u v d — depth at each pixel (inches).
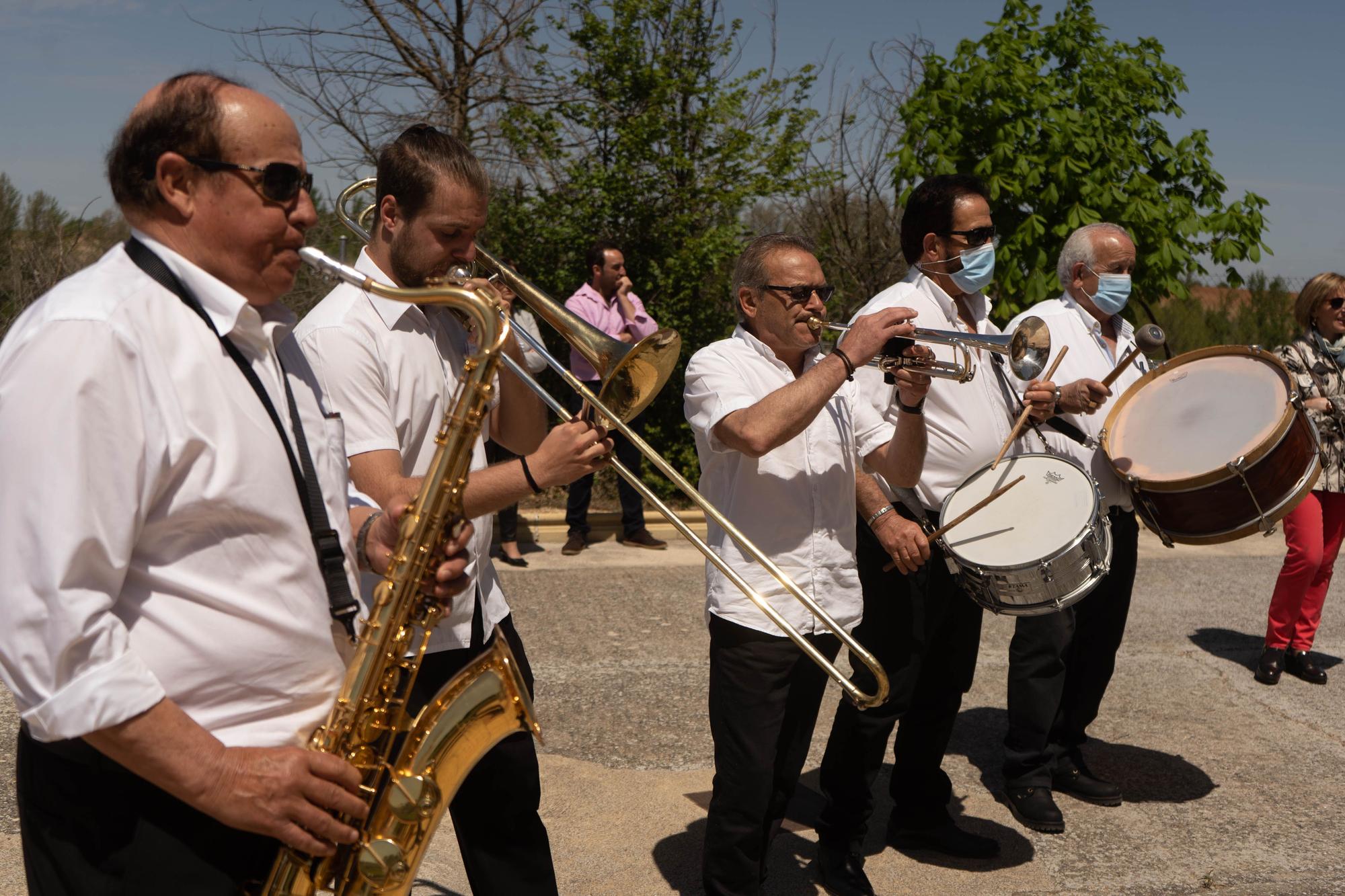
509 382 100.1
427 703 85.7
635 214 351.9
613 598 243.8
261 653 61.8
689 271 351.6
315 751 61.4
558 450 81.5
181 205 61.4
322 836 61.5
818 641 111.7
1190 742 173.2
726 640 109.8
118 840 60.4
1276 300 500.7
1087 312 156.2
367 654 68.7
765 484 109.3
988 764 164.6
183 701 60.3
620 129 352.5
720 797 110.1
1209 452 137.8
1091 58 302.7
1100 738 174.4
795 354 115.2
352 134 353.7
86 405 55.1
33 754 61.6
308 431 67.8
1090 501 120.2
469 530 72.6
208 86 61.9
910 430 115.7
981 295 142.0
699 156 366.3
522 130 353.7
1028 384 134.8
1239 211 297.3
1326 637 227.5
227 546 60.6
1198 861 135.8
